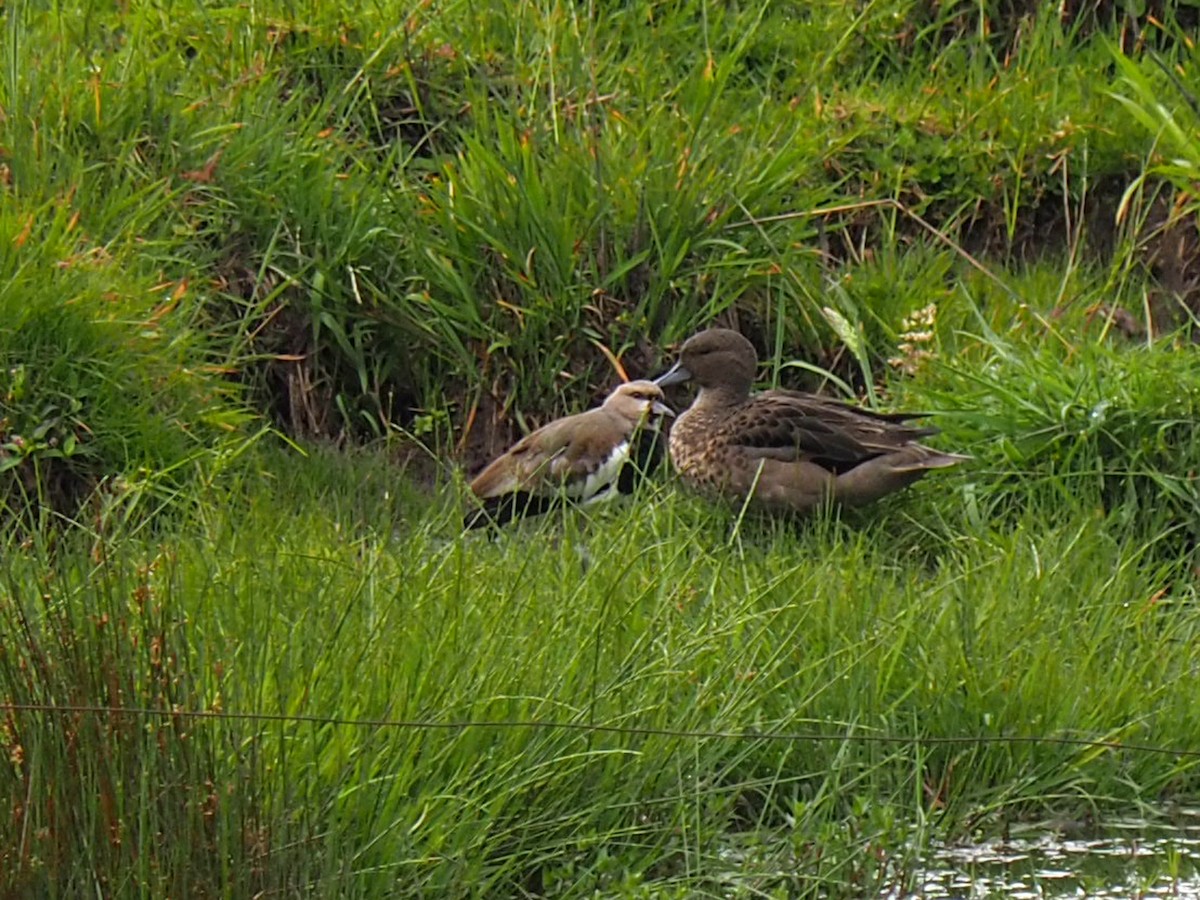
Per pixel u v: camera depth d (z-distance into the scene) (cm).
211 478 1080
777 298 1355
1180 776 898
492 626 835
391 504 1179
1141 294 1401
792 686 880
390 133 1427
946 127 1466
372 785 745
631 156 1359
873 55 1549
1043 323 1318
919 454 1127
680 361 1220
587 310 1315
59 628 690
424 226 1320
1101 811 877
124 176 1280
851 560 1021
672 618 896
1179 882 805
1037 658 901
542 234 1307
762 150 1375
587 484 1181
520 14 1473
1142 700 912
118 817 668
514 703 796
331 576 877
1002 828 854
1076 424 1166
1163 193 1447
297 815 714
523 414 1313
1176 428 1162
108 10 1449
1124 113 1470
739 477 1146
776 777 827
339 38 1427
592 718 789
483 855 748
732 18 1552
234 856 680
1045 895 792
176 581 831
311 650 800
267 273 1305
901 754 865
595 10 1541
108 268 1173
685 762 817
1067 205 1432
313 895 696
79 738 667
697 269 1330
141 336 1155
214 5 1452
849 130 1458
